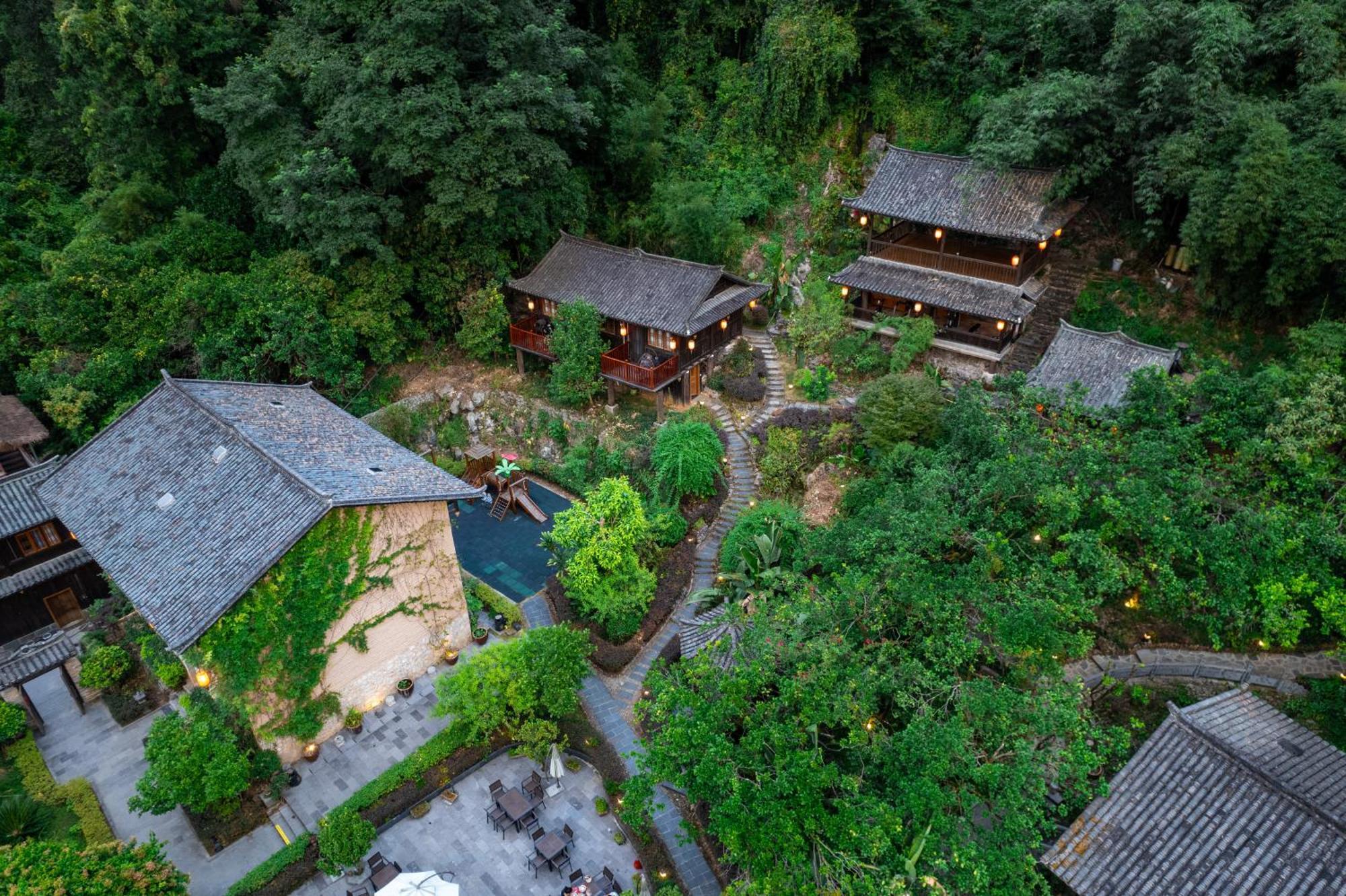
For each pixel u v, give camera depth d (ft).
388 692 86.28
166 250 121.70
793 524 92.79
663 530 99.30
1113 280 115.85
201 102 115.85
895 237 121.39
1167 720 63.98
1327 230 88.74
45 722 86.22
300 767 79.20
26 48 140.67
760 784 56.08
